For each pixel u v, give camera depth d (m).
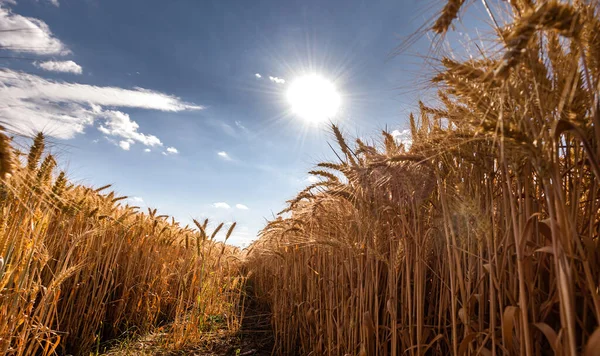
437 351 3.31
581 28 1.48
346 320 4.22
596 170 1.58
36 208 3.74
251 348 6.14
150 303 7.37
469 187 2.79
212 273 7.59
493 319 2.31
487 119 1.93
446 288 3.10
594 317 2.18
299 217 5.68
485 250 2.85
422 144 2.84
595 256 2.03
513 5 1.83
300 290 5.99
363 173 3.16
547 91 1.77
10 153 2.27
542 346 2.38
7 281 3.52
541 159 1.73
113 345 5.99
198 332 6.46
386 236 3.83
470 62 2.07
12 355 3.87
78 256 5.66
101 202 6.73
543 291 2.35
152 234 7.84
